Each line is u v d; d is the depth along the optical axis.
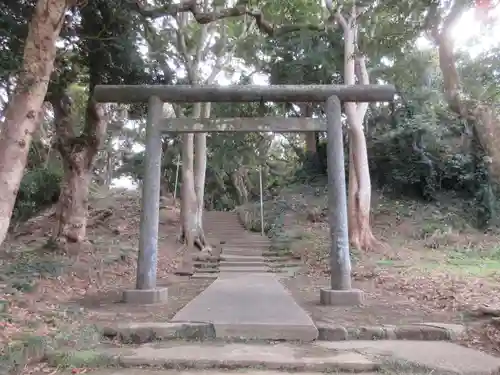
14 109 5.89
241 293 8.27
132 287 9.09
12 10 8.73
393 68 15.09
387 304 7.42
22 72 6.03
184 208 15.21
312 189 21.55
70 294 7.99
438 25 8.23
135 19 10.82
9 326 5.04
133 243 14.04
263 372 4.39
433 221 16.45
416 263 11.93
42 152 18.73
